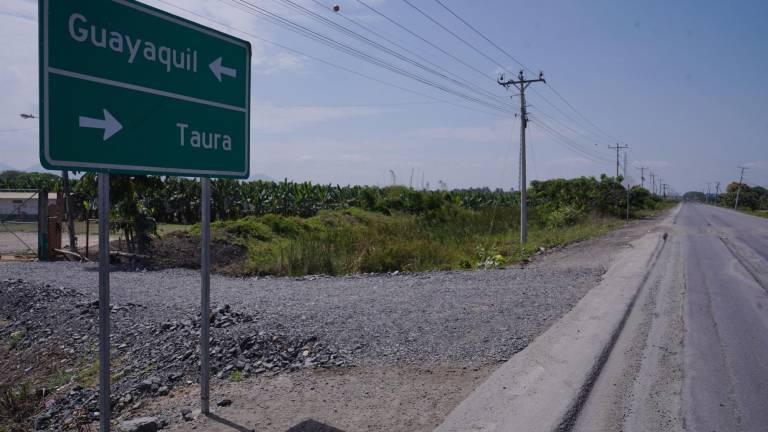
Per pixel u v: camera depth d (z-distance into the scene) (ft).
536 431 13.16
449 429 13.10
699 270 45.62
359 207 110.42
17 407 18.25
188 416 14.11
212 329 22.07
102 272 10.37
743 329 24.72
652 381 17.51
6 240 73.36
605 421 14.30
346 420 13.76
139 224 52.39
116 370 19.93
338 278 42.83
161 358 19.85
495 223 92.38
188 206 101.76
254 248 56.24
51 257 54.19
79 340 24.23
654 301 30.99
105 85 11.16
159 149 12.35
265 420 13.76
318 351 19.66
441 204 117.50
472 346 20.48
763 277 42.09
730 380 17.76
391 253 52.26
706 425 14.26
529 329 23.15
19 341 25.75
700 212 240.73
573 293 32.35
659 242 72.84
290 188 110.73
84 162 10.71
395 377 17.20
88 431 15.10
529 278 39.58
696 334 23.68
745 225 124.26
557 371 17.56
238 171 14.60
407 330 22.71
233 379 17.37
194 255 52.39
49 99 10.14
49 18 10.16
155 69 12.26
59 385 20.08
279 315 25.14
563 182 170.19
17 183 131.34
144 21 12.00
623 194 175.63
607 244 73.92
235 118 14.46
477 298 30.58
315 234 61.26
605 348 20.39
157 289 35.12
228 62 14.25
